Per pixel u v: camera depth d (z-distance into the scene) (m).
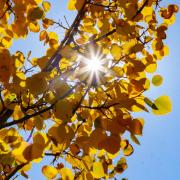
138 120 1.93
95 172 2.17
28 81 1.84
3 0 2.44
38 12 2.47
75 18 2.66
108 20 2.55
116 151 1.90
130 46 2.27
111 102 2.05
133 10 2.50
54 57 2.41
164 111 1.95
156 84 2.19
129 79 2.22
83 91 2.35
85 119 2.32
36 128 2.15
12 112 2.30
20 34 2.60
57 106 1.97
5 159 1.94
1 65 1.82
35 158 1.88
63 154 2.19
